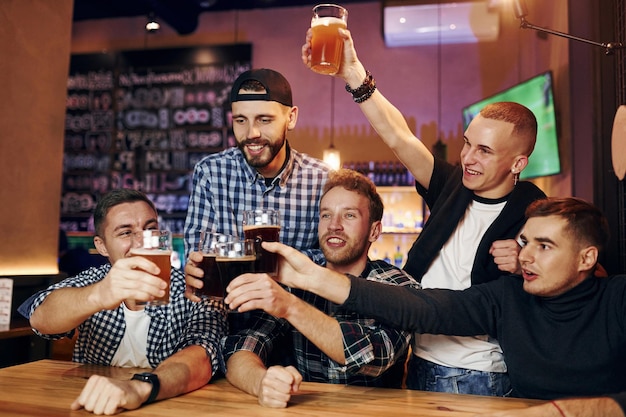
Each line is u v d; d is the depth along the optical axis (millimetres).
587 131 3969
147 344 1940
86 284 1918
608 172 3137
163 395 1395
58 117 4250
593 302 1590
